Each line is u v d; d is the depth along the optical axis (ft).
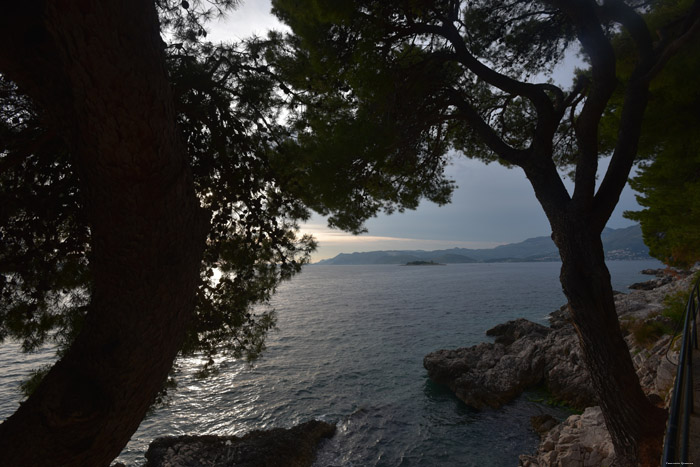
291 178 17.47
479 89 31.94
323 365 93.40
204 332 18.89
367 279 618.03
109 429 7.81
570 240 20.40
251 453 42.39
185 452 42.57
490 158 36.35
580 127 20.27
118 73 5.74
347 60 22.09
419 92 23.16
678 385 9.46
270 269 19.38
